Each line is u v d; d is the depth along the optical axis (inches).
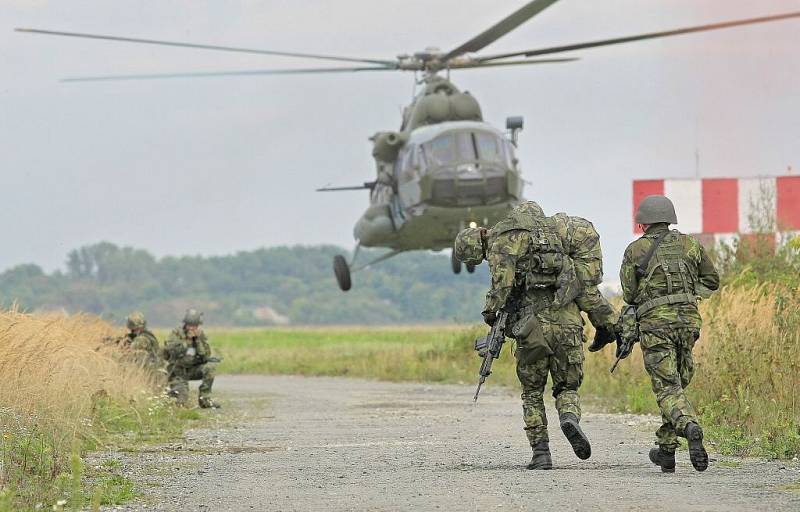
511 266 1248.2
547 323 1248.2
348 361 4690.0
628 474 1194.6
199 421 2107.5
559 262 1246.9
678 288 1219.9
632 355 2482.8
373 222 4190.5
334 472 1280.8
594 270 1257.4
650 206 1245.7
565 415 1240.2
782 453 1342.3
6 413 1480.1
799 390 1659.7
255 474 1278.3
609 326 1266.0
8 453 1258.6
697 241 1240.2
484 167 3804.1
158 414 2025.1
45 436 1371.8
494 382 3292.3
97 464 1370.6
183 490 1149.1
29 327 1706.4
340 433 1829.5
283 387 3506.4
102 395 1932.8
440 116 4037.9
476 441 1648.6
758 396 1705.2
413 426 1937.7
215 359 2519.7
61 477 1152.2
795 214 3363.7
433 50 4210.1
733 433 1541.6
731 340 1852.9
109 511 1022.4
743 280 2709.2
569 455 1429.6
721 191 3447.3
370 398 2802.7
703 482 1117.1
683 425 1162.6
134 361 2409.0
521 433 1765.5
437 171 3816.4
